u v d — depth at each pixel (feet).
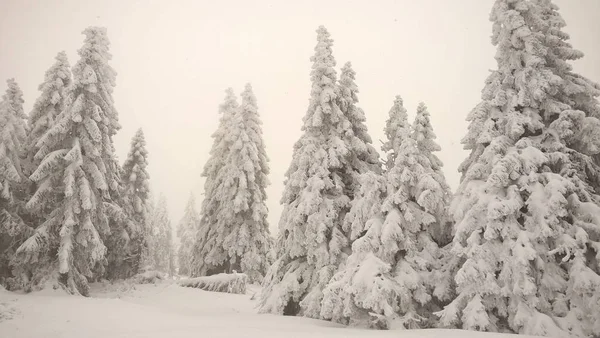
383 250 50.65
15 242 75.31
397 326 45.55
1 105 79.05
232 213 107.04
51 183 75.00
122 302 61.11
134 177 111.55
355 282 48.14
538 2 54.70
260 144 118.42
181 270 192.95
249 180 109.60
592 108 51.75
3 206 74.18
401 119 61.41
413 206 53.47
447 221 55.98
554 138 49.08
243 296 91.09
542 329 39.63
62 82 89.76
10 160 74.28
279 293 62.18
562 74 53.11
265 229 113.91
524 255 42.73
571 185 44.39
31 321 42.57
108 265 99.81
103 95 87.35
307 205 60.95
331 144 66.80
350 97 69.82
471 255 45.44
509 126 50.06
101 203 79.61
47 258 72.33
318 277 60.70
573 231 44.21
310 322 51.72
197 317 52.80
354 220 56.08
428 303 51.80
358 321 50.08
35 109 88.12
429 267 52.21
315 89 69.82
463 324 44.04
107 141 84.07
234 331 36.91
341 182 65.92
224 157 122.21
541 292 43.06
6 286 71.15
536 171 47.70
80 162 74.08
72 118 76.02
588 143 48.32
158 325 42.83
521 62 53.42
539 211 44.57
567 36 53.52
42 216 75.61
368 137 71.82
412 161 52.75
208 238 112.78
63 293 68.13
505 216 46.70
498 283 44.88
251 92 119.75
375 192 54.03
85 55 82.48
